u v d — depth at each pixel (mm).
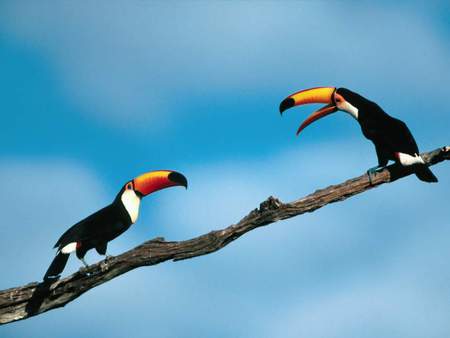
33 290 11172
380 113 14656
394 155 13242
